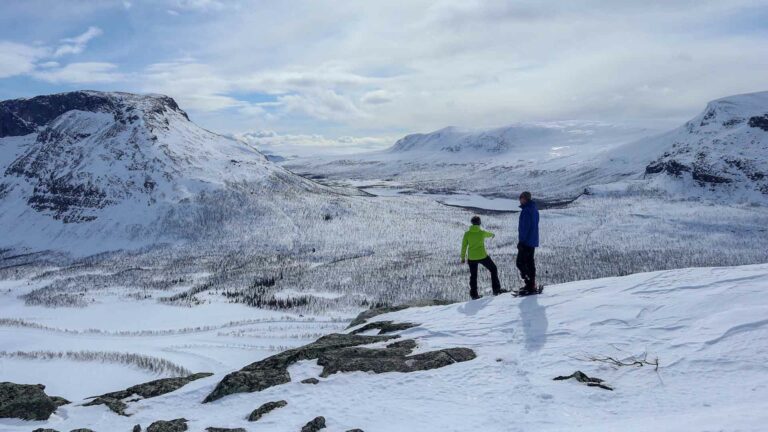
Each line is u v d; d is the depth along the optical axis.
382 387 10.93
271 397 11.14
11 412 12.27
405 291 104.06
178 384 13.54
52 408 12.53
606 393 9.30
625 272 122.44
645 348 10.95
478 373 11.04
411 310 18.59
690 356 10.20
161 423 10.46
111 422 11.20
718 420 6.99
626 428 7.40
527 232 15.77
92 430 10.81
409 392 10.54
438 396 10.16
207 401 11.64
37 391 13.52
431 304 22.83
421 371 11.49
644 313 12.70
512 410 9.09
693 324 11.58
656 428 7.11
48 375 44.38
